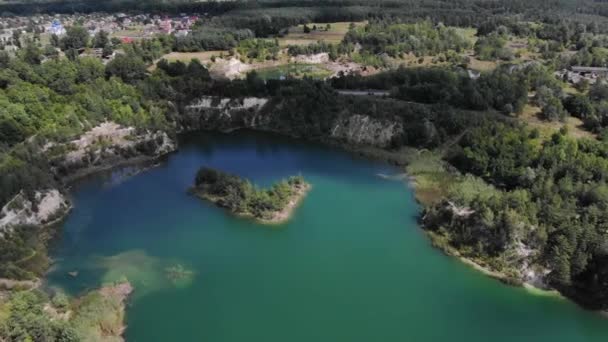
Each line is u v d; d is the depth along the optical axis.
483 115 192.00
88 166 172.25
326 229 137.62
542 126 183.12
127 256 125.12
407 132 189.88
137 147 183.88
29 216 136.25
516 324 103.44
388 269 120.38
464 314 105.94
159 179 168.38
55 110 180.12
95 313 101.25
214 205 150.38
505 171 153.12
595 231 113.75
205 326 101.25
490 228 123.75
